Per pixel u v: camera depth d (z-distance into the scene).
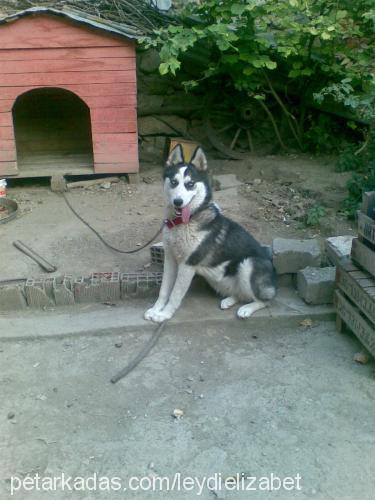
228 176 3.30
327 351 1.81
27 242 2.51
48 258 2.35
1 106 3.02
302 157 3.62
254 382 1.66
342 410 1.54
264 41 3.06
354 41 3.29
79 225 2.71
